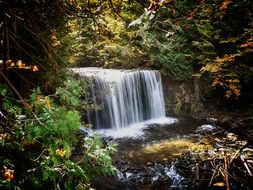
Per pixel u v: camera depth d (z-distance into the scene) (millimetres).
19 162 2818
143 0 2537
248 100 9789
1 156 2688
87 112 8789
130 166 6621
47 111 2848
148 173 6344
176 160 6906
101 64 11359
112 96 9445
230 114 9594
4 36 2479
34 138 2787
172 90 10680
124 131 9164
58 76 4379
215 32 7863
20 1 2836
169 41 10312
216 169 6242
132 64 11164
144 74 10375
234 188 5746
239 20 7488
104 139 8281
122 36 10555
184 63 10492
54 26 3967
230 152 7031
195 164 6629
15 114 2783
